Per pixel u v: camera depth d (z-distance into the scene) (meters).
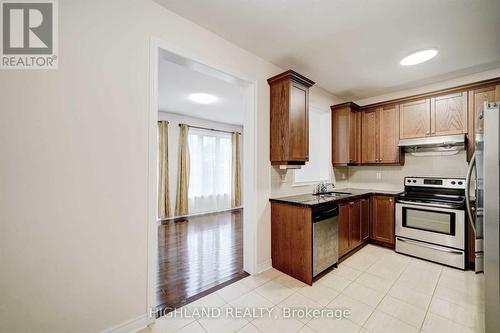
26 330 1.21
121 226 1.52
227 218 5.29
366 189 3.83
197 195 5.72
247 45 2.28
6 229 1.16
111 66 1.48
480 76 2.88
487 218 1.28
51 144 1.27
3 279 1.16
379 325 1.62
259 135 2.51
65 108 1.32
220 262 2.80
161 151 5.03
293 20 1.89
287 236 2.45
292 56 2.49
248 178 2.49
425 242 2.76
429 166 3.24
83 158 1.38
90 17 1.40
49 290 1.27
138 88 1.60
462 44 2.22
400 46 2.28
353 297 1.98
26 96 1.21
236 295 2.03
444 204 2.60
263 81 2.56
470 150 2.71
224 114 5.31
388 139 3.42
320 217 2.32
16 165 1.18
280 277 2.38
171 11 1.78
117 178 1.51
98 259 1.43
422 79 3.13
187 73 2.94
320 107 3.48
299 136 2.54
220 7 1.73
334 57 2.52
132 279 1.57
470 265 2.48
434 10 1.74
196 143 5.71
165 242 3.59
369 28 1.99
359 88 3.48
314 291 2.08
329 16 1.83
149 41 1.65
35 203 1.23
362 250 3.13
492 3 1.65
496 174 1.26
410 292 2.04
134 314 1.58
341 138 3.57
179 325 1.64
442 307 1.81
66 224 1.32
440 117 2.93
